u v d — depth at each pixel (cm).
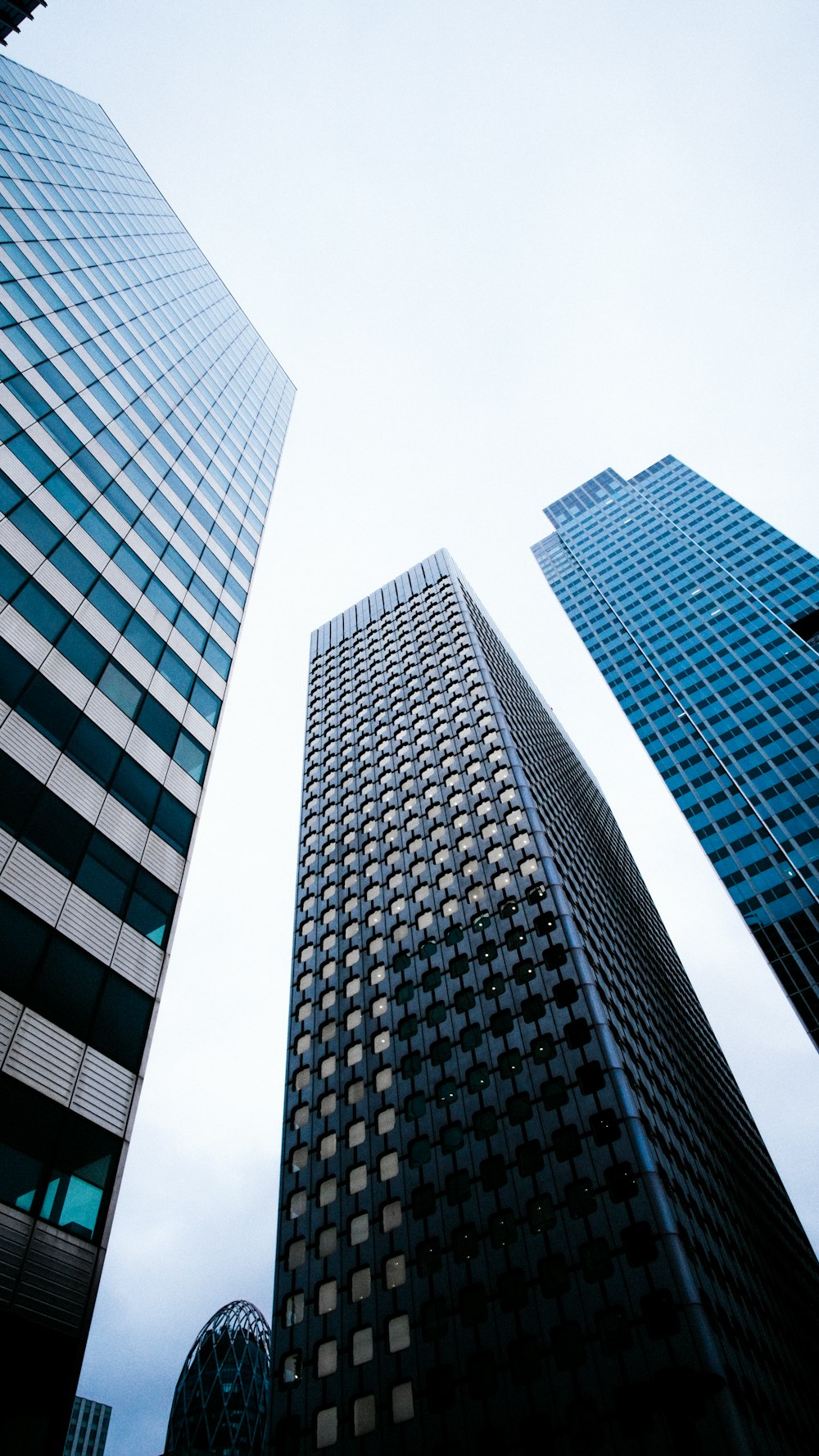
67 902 1734
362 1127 4400
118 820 2019
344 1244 3934
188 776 2406
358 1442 3216
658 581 14400
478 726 6675
